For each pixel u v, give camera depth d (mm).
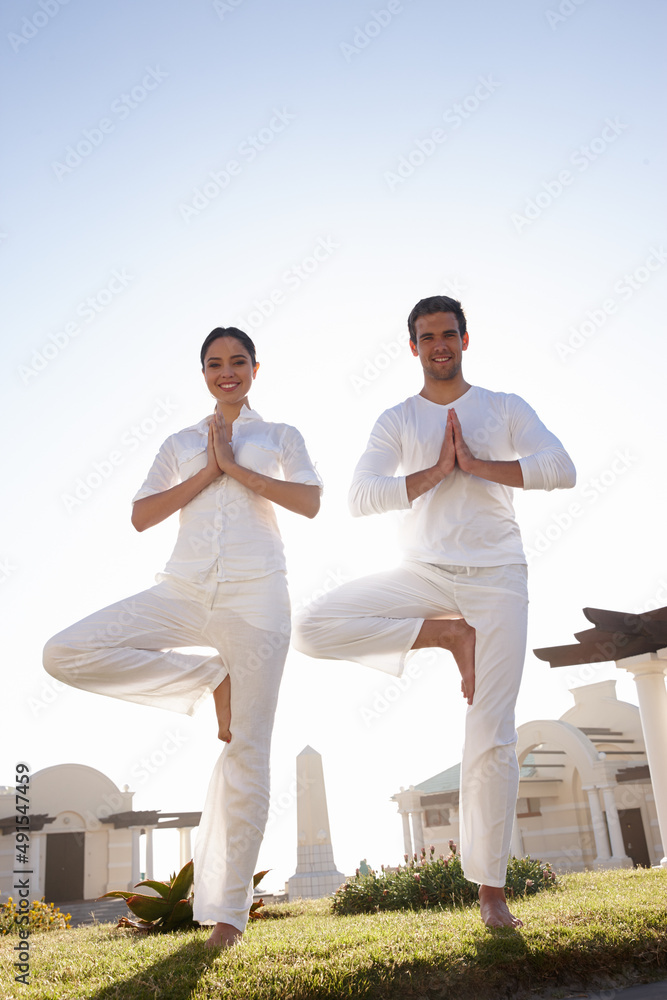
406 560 3635
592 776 21172
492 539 3514
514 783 3344
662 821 7961
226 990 2357
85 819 25578
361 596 3578
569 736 21812
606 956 2879
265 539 3340
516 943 2861
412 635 3479
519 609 3443
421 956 2699
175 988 2408
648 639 8039
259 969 2572
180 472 3545
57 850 25078
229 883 3129
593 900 4117
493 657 3371
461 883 7090
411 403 3811
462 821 3455
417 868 7555
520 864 7285
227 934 3090
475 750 3354
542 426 3670
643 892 4516
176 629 3264
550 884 7086
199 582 3219
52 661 3125
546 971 2787
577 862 22391
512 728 3389
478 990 2660
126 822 24844
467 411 3695
